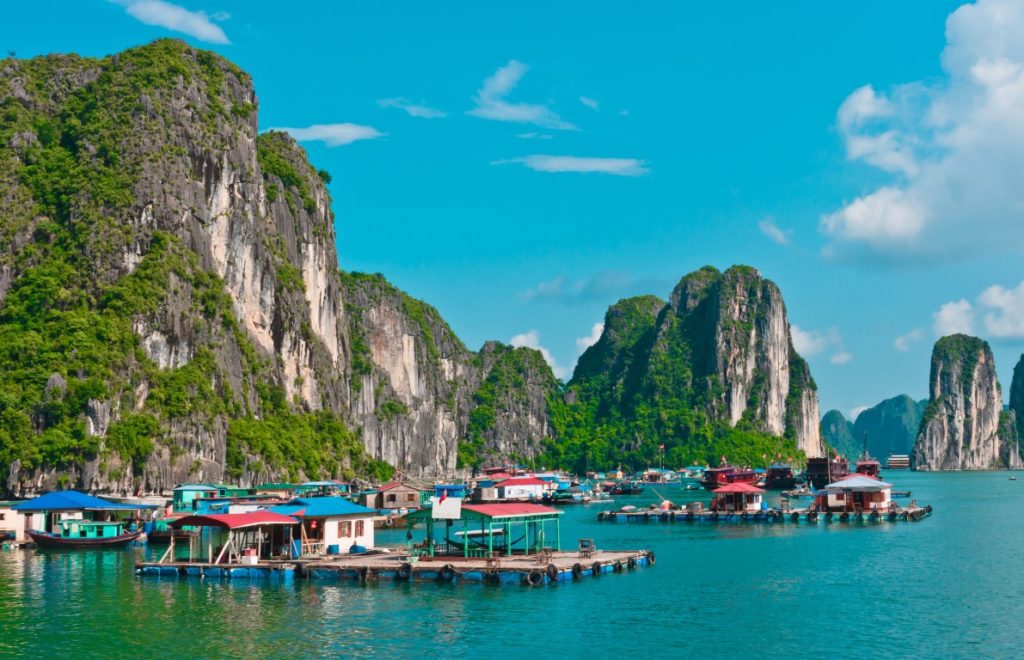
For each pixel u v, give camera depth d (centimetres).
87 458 16100
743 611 7394
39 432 16350
